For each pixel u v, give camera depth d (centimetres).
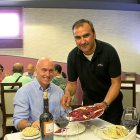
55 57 528
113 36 538
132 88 262
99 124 154
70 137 127
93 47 178
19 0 446
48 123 113
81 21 159
